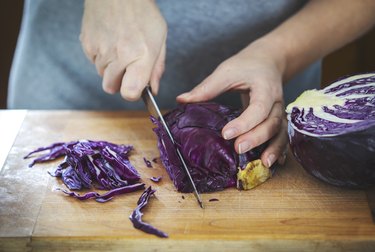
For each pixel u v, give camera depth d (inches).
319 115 22.5
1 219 21.8
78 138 26.9
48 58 31.5
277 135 24.2
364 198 22.5
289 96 31.9
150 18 25.8
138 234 21.0
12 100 32.8
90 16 26.2
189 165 23.3
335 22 27.7
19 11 40.9
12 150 26.0
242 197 22.8
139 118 28.3
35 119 28.3
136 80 24.9
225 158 22.9
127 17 25.6
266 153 23.3
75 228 21.3
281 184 23.4
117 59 25.5
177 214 21.9
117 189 23.0
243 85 25.3
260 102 24.1
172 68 30.9
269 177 23.7
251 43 27.9
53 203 22.6
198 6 29.6
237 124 23.2
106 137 26.9
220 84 25.5
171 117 25.0
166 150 23.7
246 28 30.0
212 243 20.8
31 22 31.1
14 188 23.5
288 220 21.5
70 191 23.2
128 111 29.0
